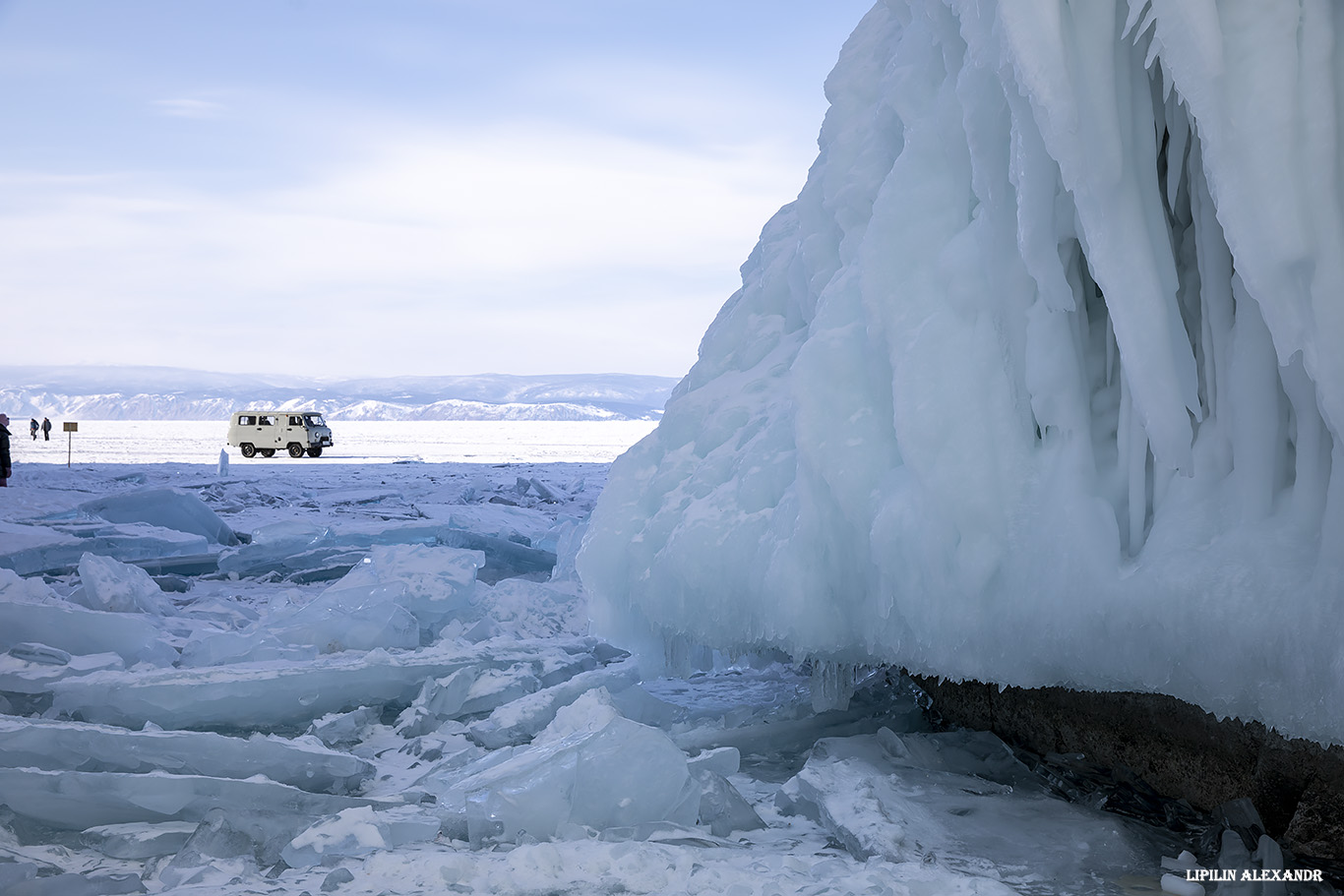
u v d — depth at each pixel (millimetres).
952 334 3469
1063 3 2814
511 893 2652
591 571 4879
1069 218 3094
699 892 2615
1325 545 2453
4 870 2779
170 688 4137
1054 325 3193
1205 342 2979
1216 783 3213
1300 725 2459
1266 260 2426
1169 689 2773
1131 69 2859
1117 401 3305
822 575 3822
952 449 3326
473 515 11656
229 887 2723
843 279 4199
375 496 17922
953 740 4043
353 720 4375
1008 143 3281
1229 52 2498
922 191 3768
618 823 3166
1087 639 2949
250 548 9797
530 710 4371
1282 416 2785
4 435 18953
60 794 3102
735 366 5246
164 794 3160
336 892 2676
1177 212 3250
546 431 138375
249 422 42406
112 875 2834
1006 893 2535
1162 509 2963
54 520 11578
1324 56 2436
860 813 3119
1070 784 3568
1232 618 2584
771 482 4223
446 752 4156
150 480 22328
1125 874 2801
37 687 4309
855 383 3875
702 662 4949
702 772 3389
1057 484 3158
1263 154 2432
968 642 3283
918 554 3381
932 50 3914
